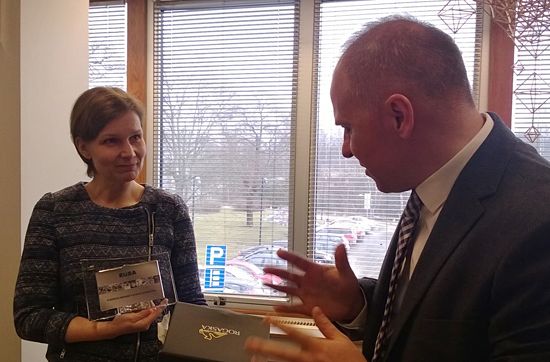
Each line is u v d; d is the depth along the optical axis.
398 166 0.87
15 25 1.99
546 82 2.31
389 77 0.83
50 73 2.14
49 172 2.15
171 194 1.64
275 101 2.69
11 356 2.04
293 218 2.67
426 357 0.77
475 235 0.77
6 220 2.02
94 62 2.93
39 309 1.40
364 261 2.61
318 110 2.64
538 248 0.70
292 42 2.65
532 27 1.48
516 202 0.76
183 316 1.47
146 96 2.87
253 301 2.67
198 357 1.36
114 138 1.47
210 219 2.80
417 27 0.85
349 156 0.93
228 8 2.73
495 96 2.39
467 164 0.84
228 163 2.77
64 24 2.21
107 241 1.46
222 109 2.77
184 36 2.80
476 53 2.41
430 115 0.83
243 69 2.73
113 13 2.90
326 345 0.75
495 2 1.55
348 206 2.62
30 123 2.04
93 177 1.57
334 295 1.08
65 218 1.48
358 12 2.56
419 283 0.81
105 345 1.40
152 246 1.51
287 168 2.69
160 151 2.86
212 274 2.77
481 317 0.74
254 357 0.85
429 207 0.89
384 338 0.91
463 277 0.77
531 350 0.67
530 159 0.82
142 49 2.85
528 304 0.69
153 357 1.45
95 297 1.40
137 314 1.36
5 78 2.01
